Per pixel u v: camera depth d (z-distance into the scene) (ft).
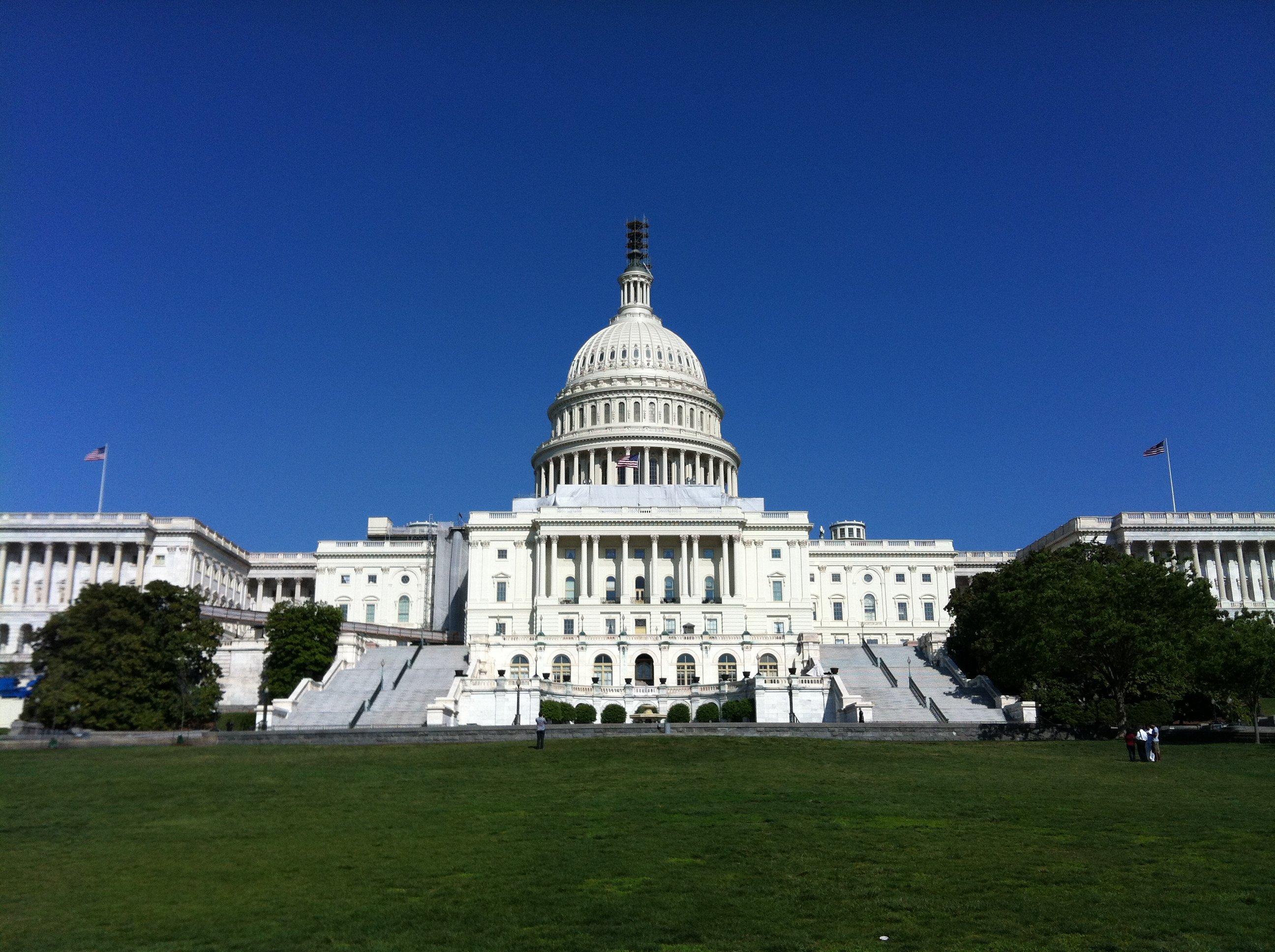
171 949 72.38
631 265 652.89
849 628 498.28
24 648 424.46
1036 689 262.06
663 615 416.05
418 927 76.02
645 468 545.85
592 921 77.15
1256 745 194.39
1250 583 473.26
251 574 535.60
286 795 134.51
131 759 172.14
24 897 86.38
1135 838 104.01
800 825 111.75
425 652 351.67
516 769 156.97
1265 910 77.36
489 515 458.50
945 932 73.61
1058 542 499.10
